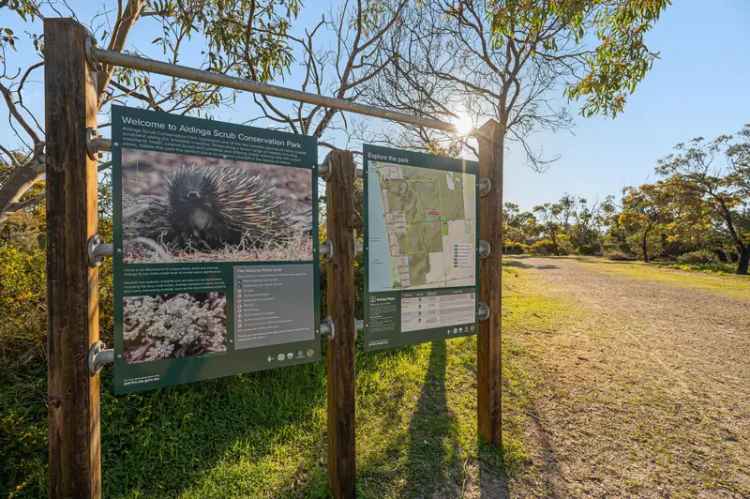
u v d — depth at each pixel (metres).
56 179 1.52
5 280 2.99
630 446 3.04
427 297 2.56
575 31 4.55
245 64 4.26
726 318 8.38
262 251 1.99
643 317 8.33
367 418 3.27
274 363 2.02
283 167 2.04
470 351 5.12
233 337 1.92
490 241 2.78
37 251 3.50
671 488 2.53
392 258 2.43
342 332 2.20
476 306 2.78
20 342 2.94
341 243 2.19
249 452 2.68
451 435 3.00
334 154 2.17
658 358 5.41
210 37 3.87
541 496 2.40
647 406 3.79
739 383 4.51
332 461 2.25
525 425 3.30
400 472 2.55
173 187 1.77
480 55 5.65
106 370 3.07
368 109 2.30
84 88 1.56
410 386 3.90
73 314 1.55
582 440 3.10
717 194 23.61
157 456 2.56
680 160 24.44
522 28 4.69
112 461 2.49
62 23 1.54
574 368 4.85
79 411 1.55
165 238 1.75
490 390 2.80
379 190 2.38
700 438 3.20
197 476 2.41
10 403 2.59
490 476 2.56
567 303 9.92
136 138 1.69
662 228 33.69
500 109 5.76
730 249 27.66
